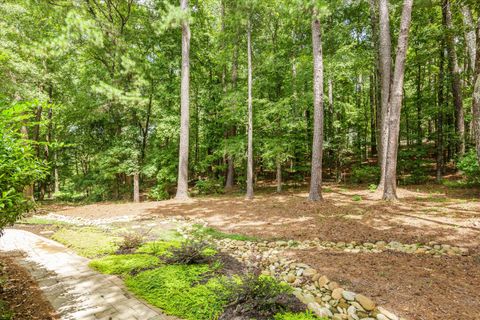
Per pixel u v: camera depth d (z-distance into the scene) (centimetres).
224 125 1439
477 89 373
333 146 1316
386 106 1009
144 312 292
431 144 1808
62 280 375
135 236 571
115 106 1259
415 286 326
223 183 1595
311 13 833
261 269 414
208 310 290
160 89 1385
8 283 359
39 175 273
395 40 1349
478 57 375
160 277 365
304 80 1177
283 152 1135
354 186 1245
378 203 818
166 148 1487
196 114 1481
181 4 1119
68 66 1320
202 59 1534
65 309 296
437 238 498
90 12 1262
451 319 258
